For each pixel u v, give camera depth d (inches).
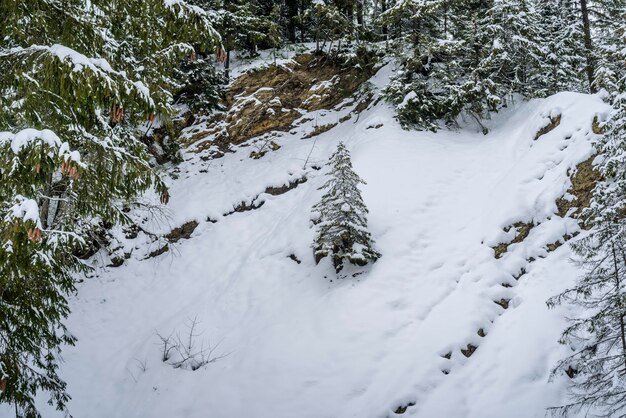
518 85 700.0
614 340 269.6
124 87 218.1
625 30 352.2
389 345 362.3
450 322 369.4
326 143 716.0
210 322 469.1
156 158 775.7
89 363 468.4
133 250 619.2
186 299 528.7
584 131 465.7
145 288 566.9
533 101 618.2
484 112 682.2
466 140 641.0
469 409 310.3
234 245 587.5
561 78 756.6
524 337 340.2
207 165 759.1
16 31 236.5
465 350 351.3
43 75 207.3
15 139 192.1
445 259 428.5
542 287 369.1
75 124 238.7
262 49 996.6
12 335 280.8
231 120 812.0
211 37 236.8
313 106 808.9
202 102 818.2
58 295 308.5
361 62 802.2
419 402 321.7
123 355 469.1
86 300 558.9
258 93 826.8
